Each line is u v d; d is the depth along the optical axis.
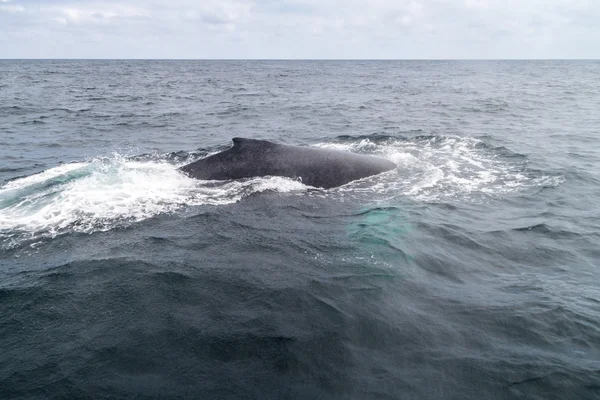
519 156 16.41
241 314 6.66
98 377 5.37
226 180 12.54
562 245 9.22
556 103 36.03
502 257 8.70
